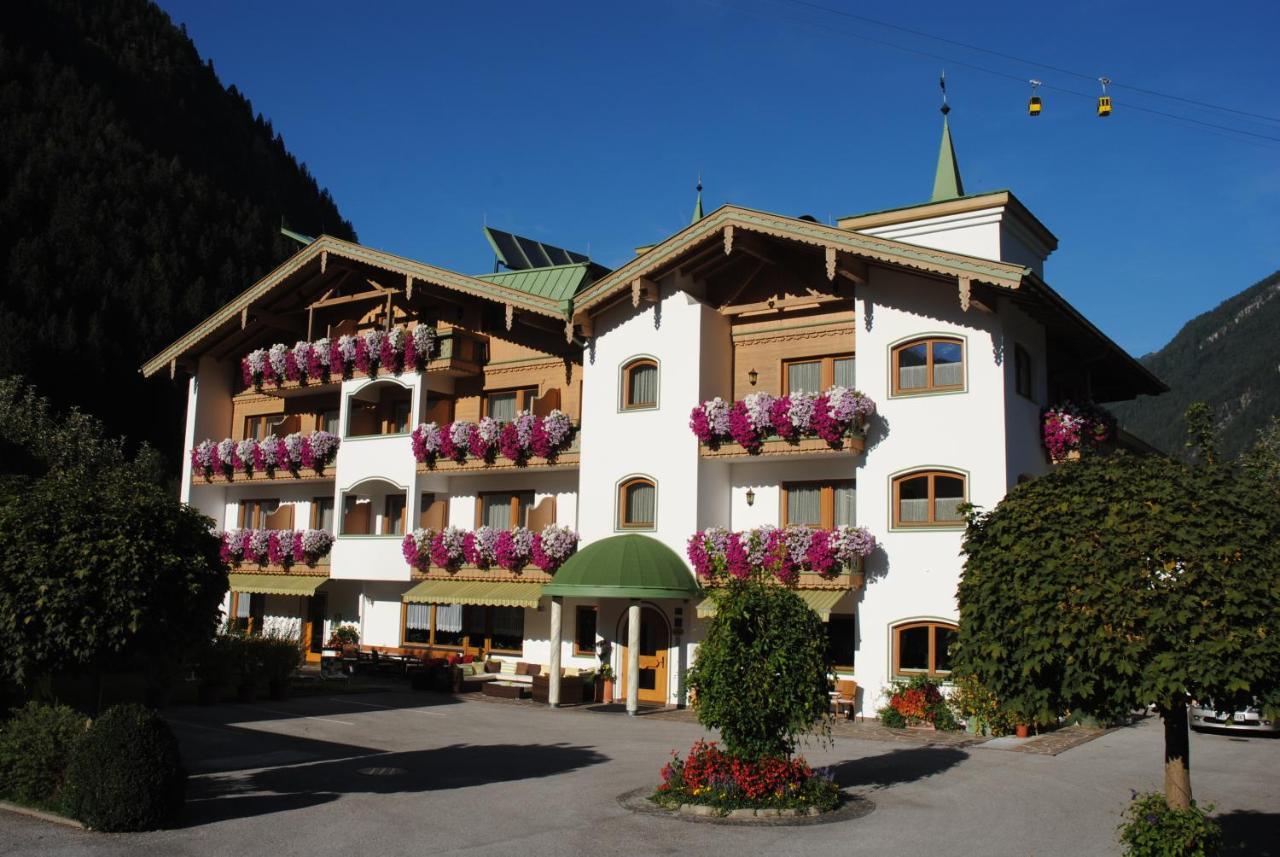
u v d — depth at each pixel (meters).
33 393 52.53
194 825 13.61
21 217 64.75
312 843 12.84
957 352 25.22
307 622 38.19
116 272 66.44
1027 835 13.63
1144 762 19.52
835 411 25.45
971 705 22.89
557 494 31.84
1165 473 10.97
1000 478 24.12
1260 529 10.22
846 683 25.31
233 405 41.56
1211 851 10.50
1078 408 26.31
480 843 13.00
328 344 36.09
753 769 15.11
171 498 15.16
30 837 12.72
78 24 95.62
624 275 28.67
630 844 13.05
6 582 13.47
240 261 76.00
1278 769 19.12
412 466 33.44
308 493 38.75
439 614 34.09
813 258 28.09
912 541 25.09
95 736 13.51
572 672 29.89
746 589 15.97
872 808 15.19
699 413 27.22
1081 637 10.42
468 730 22.88
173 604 14.30
